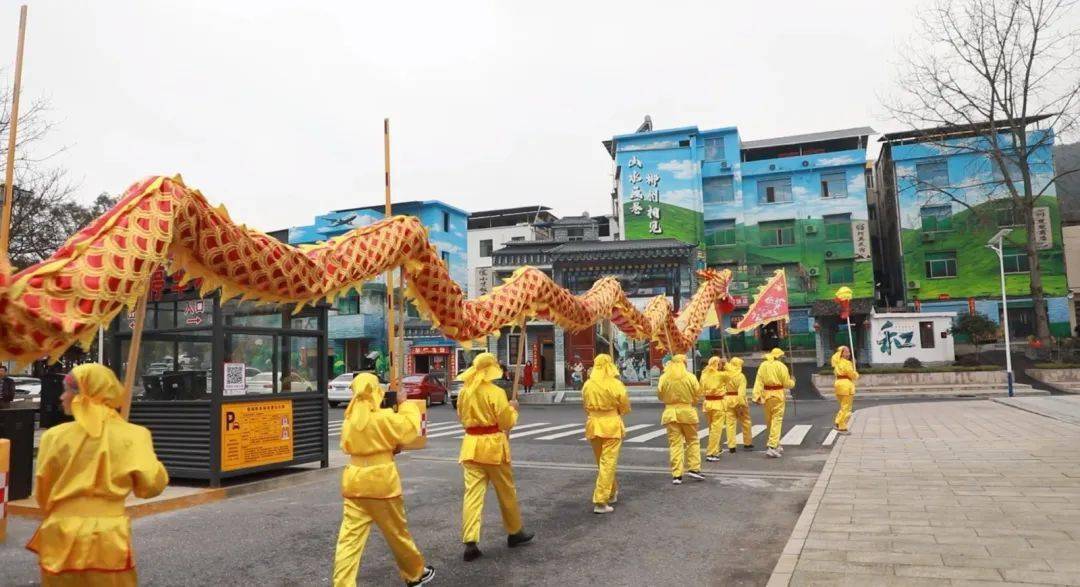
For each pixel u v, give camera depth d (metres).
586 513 7.28
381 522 4.49
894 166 37.44
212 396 8.55
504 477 5.79
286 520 7.11
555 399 28.09
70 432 3.25
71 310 2.72
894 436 12.62
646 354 30.56
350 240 4.68
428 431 17.50
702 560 5.42
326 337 10.44
